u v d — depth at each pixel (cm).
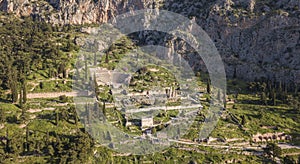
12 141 14425
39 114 17450
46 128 16262
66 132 16150
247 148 17362
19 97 18575
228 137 17888
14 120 16638
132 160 15325
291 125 19675
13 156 14088
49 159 14325
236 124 19350
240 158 16388
